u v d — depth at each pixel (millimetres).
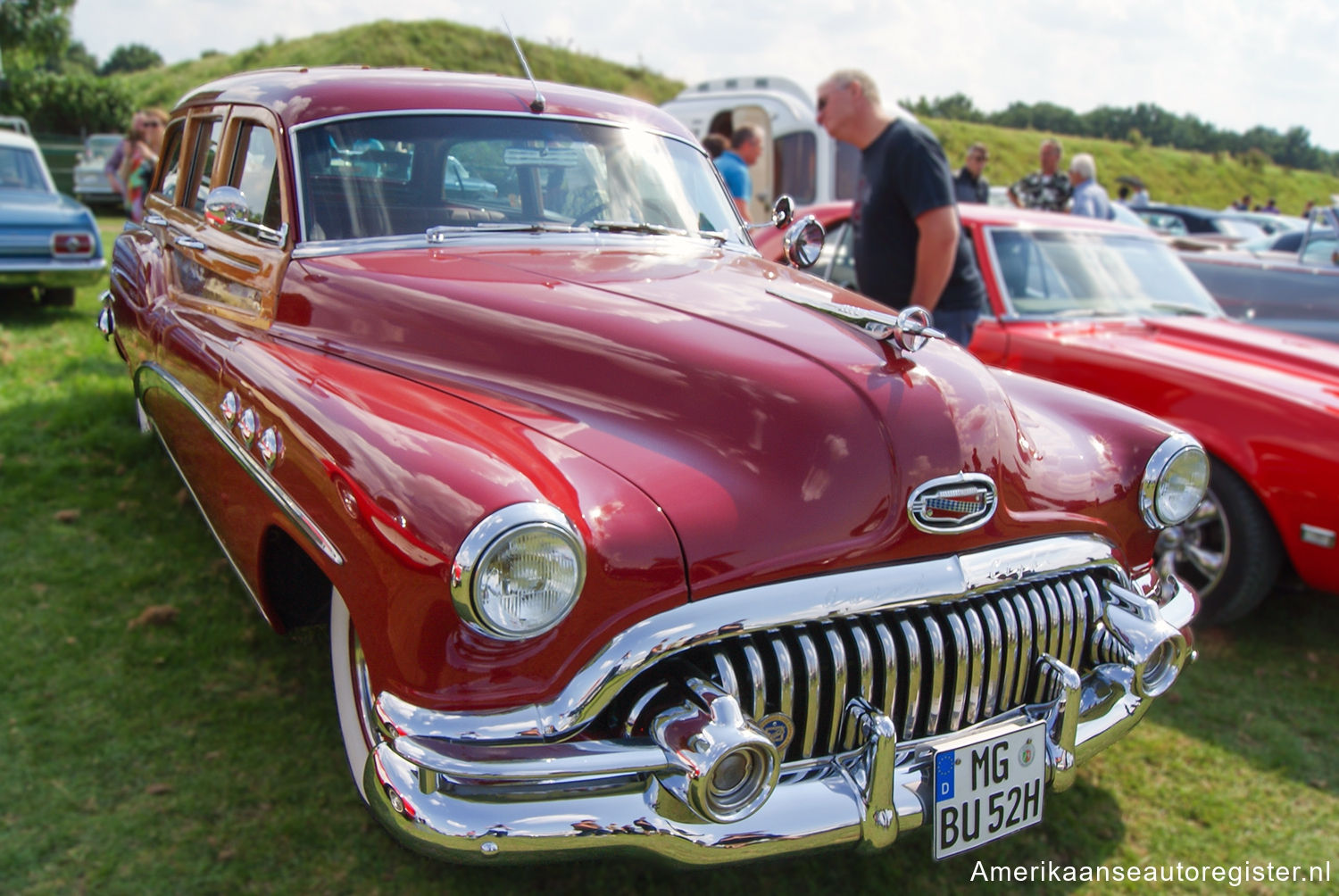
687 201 3344
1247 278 6066
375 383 2270
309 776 2670
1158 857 2641
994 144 47562
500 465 1828
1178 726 3273
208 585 3660
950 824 2098
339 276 2635
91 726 2814
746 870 2506
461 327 2398
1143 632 2328
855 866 2551
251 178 3049
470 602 1661
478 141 3027
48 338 7137
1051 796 2881
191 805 2529
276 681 3096
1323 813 2844
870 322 2352
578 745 1791
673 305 2422
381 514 1821
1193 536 3938
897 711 2105
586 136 3221
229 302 3012
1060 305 4695
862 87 4441
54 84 36375
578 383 2242
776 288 2688
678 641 1841
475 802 1757
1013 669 2230
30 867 2285
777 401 2111
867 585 2023
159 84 42438
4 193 8164
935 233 4305
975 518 2172
